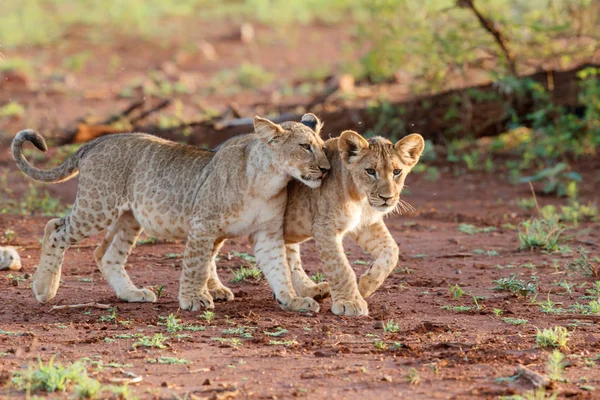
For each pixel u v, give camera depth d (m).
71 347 9.61
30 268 14.22
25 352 9.38
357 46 30.27
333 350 9.53
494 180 22.52
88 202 11.91
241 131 24.47
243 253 15.26
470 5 24.45
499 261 14.97
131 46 39.00
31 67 34.94
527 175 22.92
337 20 44.69
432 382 8.42
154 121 26.30
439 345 9.68
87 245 16.00
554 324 10.86
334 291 11.40
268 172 11.16
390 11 27.81
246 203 11.27
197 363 9.06
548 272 14.02
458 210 19.80
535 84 23.94
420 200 20.62
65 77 32.78
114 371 8.71
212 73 35.19
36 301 12.02
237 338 10.08
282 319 11.01
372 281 11.63
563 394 8.08
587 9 25.66
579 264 13.95
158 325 10.68
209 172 11.47
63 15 43.78
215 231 11.38
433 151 24.00
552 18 26.75
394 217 19.03
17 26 40.81
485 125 24.77
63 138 24.81
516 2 25.64
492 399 7.93
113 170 11.94
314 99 28.70
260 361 9.14
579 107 24.77
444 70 25.95
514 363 9.04
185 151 11.94
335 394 8.09
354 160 11.16
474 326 10.73
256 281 13.48
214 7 47.47
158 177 11.78
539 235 15.81
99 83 32.84
